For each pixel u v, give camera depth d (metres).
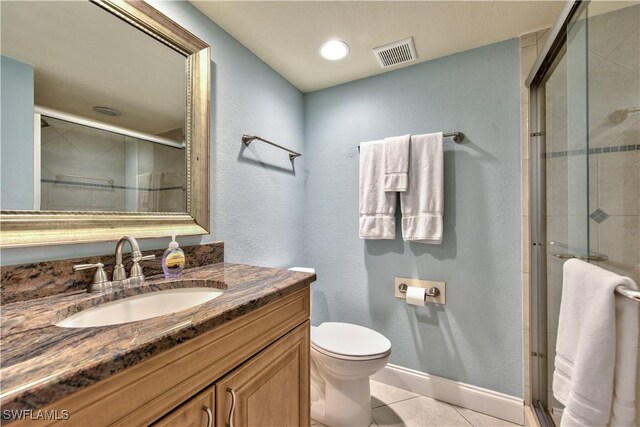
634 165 0.98
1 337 0.52
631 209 0.97
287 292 0.89
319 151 2.01
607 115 1.01
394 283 1.75
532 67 1.33
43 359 0.44
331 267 1.96
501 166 1.49
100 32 0.92
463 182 1.57
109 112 0.94
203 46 1.23
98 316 0.77
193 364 0.60
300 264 1.98
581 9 1.00
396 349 1.74
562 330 0.94
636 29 0.99
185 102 1.17
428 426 1.41
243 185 1.49
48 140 0.81
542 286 1.38
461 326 1.57
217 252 1.30
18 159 0.75
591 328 0.76
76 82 0.87
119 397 0.47
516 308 1.45
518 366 1.45
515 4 1.22
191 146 1.19
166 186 1.10
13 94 0.75
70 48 0.86
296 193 1.95
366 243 1.84
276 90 1.76
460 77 1.58
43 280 0.77
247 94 1.52
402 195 1.64
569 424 0.79
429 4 1.22
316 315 2.00
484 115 1.53
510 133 1.47
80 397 0.42
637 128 0.98
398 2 1.21
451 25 1.36
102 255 0.90
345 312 1.91
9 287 0.71
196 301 0.96
